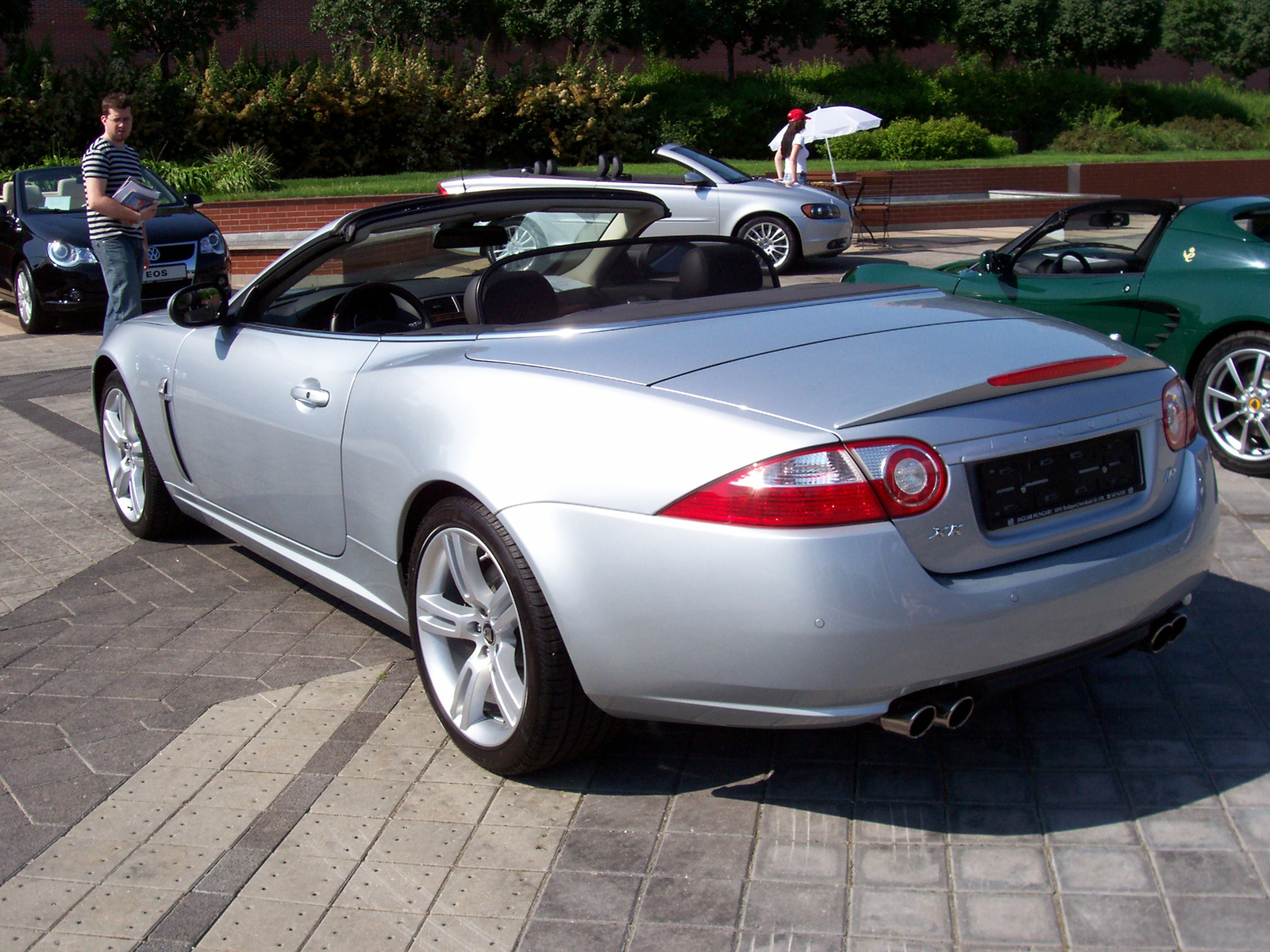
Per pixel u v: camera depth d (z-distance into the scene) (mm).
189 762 3129
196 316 4020
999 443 2514
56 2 32750
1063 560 2598
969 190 23469
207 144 20422
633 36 26859
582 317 3137
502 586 2893
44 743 3260
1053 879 2492
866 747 3084
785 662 2387
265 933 2424
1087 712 3227
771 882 2525
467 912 2473
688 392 2605
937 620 2391
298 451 3545
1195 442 3037
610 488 2541
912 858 2590
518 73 24203
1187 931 2311
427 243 3725
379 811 2865
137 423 4727
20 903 2545
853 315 3102
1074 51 36594
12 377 8734
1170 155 30484
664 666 2518
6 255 11195
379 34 28359
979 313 3201
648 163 24375
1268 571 4258
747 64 41625
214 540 5016
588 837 2727
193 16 25781
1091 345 2959
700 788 2924
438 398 2982
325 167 21344
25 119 19219
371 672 3668
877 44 30750
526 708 2777
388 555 3246
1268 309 5512
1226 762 2932
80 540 5039
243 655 3816
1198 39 45625
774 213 13031
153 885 2594
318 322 3939
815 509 2350
